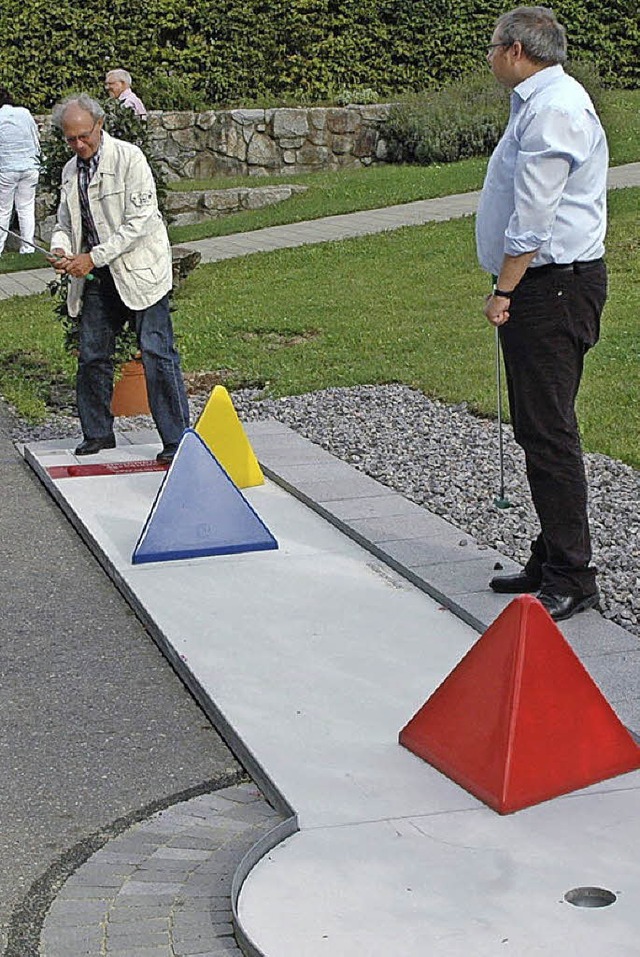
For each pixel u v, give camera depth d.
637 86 25.45
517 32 5.25
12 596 6.40
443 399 9.81
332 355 11.30
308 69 23.53
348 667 5.30
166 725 5.04
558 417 5.46
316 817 4.16
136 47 22.34
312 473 8.02
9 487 8.23
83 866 4.07
